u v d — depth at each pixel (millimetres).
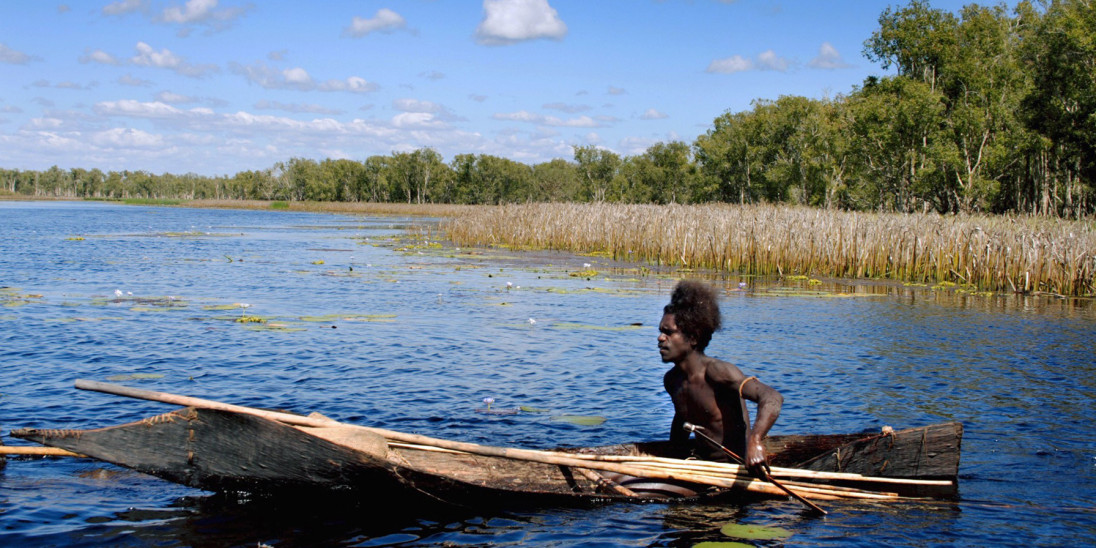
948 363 9383
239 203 109000
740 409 5102
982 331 11859
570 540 4355
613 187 94812
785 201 59188
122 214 70812
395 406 7047
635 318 12641
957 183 42375
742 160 64625
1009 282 17438
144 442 4438
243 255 24797
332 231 41969
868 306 14688
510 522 4617
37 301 13422
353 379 8078
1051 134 38656
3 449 5184
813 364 9266
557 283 17656
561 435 6242
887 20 45031
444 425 6473
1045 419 6949
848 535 4422
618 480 5020
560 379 8242
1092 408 7332
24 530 4332
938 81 43938
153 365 8562
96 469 5367
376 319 12031
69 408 6695
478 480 4945
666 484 5004
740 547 4234
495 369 8672
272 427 4434
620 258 24734
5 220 52500
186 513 4664
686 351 5090
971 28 41969
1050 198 45156
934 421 6840
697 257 21594
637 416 6852
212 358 8984
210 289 15828
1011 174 43875
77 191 182500
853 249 19922
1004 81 40562
